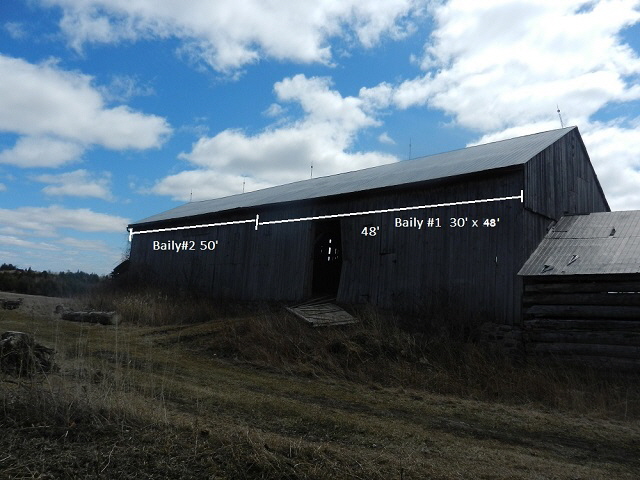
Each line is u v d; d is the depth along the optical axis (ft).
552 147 55.62
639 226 48.08
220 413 23.22
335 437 20.67
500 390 33.71
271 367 39.11
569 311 41.65
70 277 108.99
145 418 19.38
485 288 47.80
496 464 18.61
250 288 70.90
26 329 46.09
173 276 85.05
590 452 21.77
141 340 47.73
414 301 52.85
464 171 51.42
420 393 32.73
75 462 15.15
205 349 44.75
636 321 38.52
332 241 78.43
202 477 14.70
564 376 36.94
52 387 20.04
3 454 15.37
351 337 44.37
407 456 18.42
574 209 59.62
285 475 14.97
